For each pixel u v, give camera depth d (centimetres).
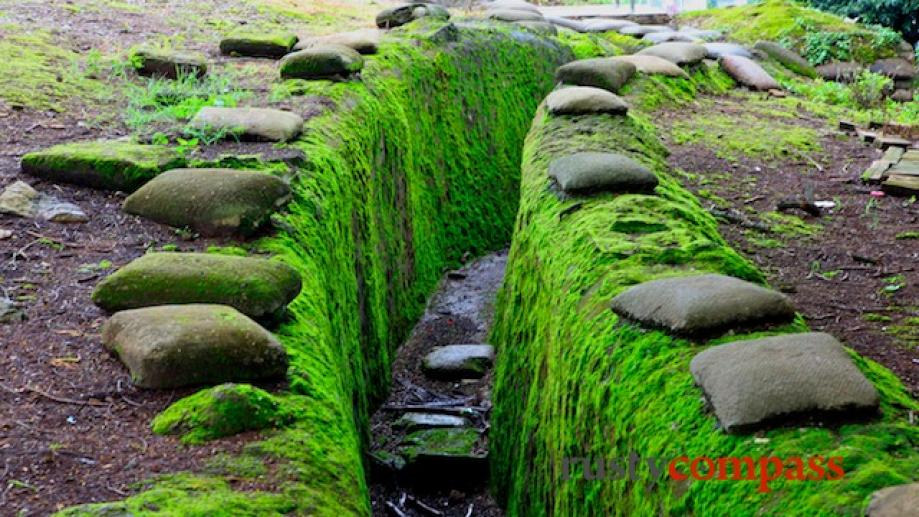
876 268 454
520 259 529
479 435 542
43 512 208
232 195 381
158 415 254
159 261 318
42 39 702
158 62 633
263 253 363
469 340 687
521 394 476
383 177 642
